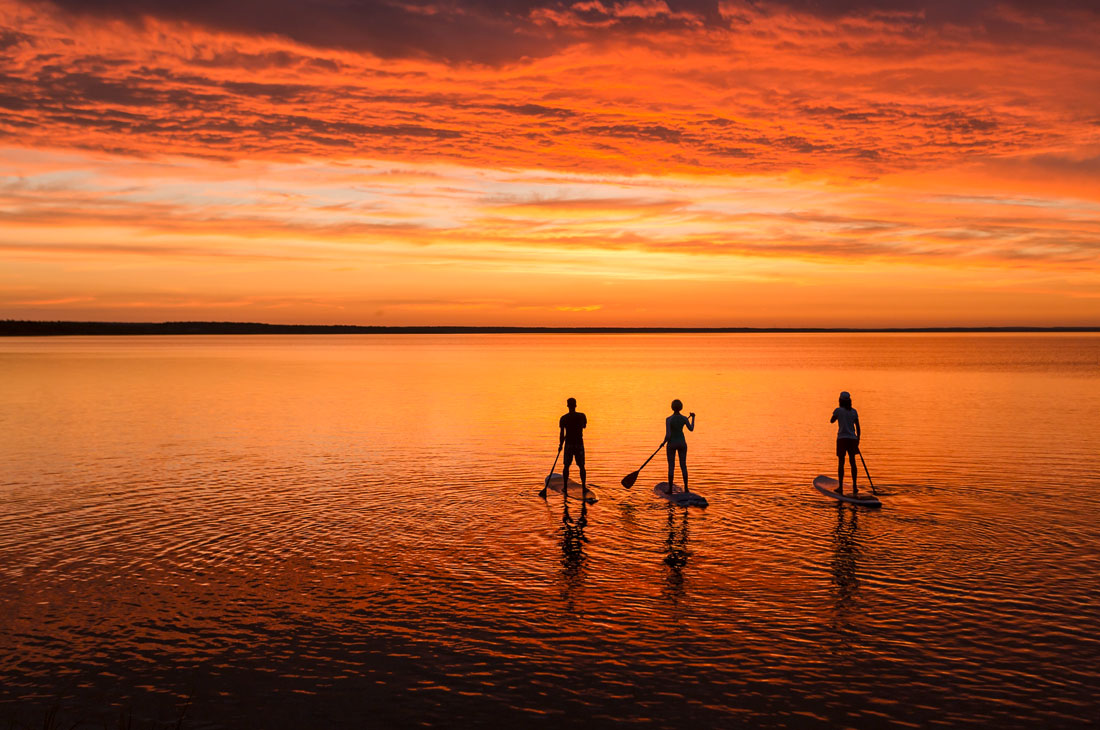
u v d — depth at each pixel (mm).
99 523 12711
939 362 83938
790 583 9719
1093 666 7395
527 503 14289
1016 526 12344
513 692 6984
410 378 52938
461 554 11008
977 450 20094
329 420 27125
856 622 8469
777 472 17297
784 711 6641
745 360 93000
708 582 9781
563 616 8695
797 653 7727
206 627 8406
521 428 24906
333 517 13148
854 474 14500
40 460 18828
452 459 19047
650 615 8703
